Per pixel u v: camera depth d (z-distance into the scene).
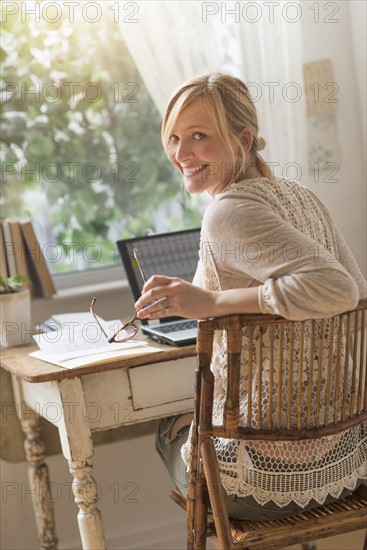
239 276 1.60
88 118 2.84
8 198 2.78
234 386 1.58
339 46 2.68
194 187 1.74
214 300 1.56
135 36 2.40
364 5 2.59
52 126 2.80
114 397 2.01
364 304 1.63
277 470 1.67
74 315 2.40
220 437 1.65
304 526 1.70
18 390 2.38
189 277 2.36
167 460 2.00
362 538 2.53
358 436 1.79
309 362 1.63
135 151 2.91
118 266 2.89
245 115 1.71
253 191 1.62
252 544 1.66
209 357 1.57
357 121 2.72
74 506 2.68
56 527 2.66
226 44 2.56
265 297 1.51
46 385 2.06
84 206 2.88
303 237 1.54
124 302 2.74
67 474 2.66
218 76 1.72
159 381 2.05
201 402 1.59
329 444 1.70
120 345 2.09
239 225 1.55
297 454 1.67
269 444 1.67
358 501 1.79
